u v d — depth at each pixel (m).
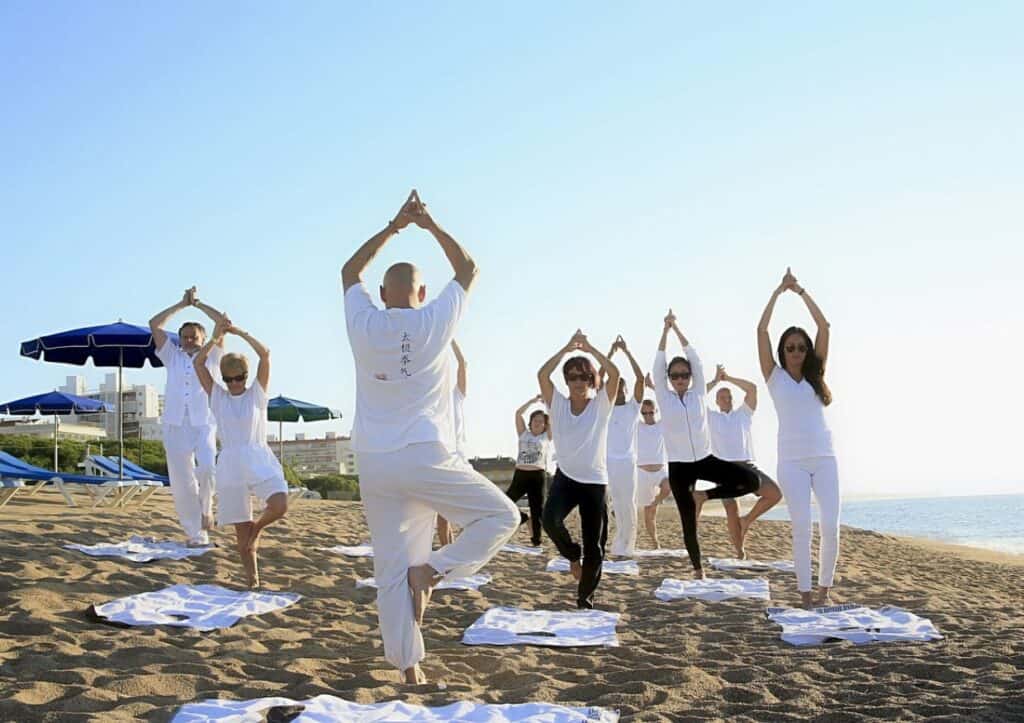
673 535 16.17
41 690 4.09
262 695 4.18
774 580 8.92
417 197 4.40
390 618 4.19
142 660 4.73
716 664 4.95
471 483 4.12
